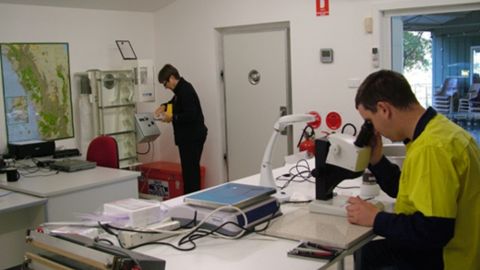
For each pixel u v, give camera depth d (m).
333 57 4.71
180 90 4.97
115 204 2.09
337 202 2.20
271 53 5.27
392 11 4.42
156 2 5.74
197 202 2.07
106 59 5.55
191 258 1.77
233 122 5.67
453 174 1.61
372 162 2.17
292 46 4.97
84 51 5.33
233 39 5.53
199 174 5.20
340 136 2.16
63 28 5.12
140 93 5.34
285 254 1.78
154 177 5.75
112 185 3.66
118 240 1.89
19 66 4.77
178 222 2.06
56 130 5.10
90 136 5.33
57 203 3.32
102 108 5.09
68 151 4.74
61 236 1.66
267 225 2.04
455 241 1.68
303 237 1.88
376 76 1.82
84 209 3.48
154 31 6.11
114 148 4.17
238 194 2.12
